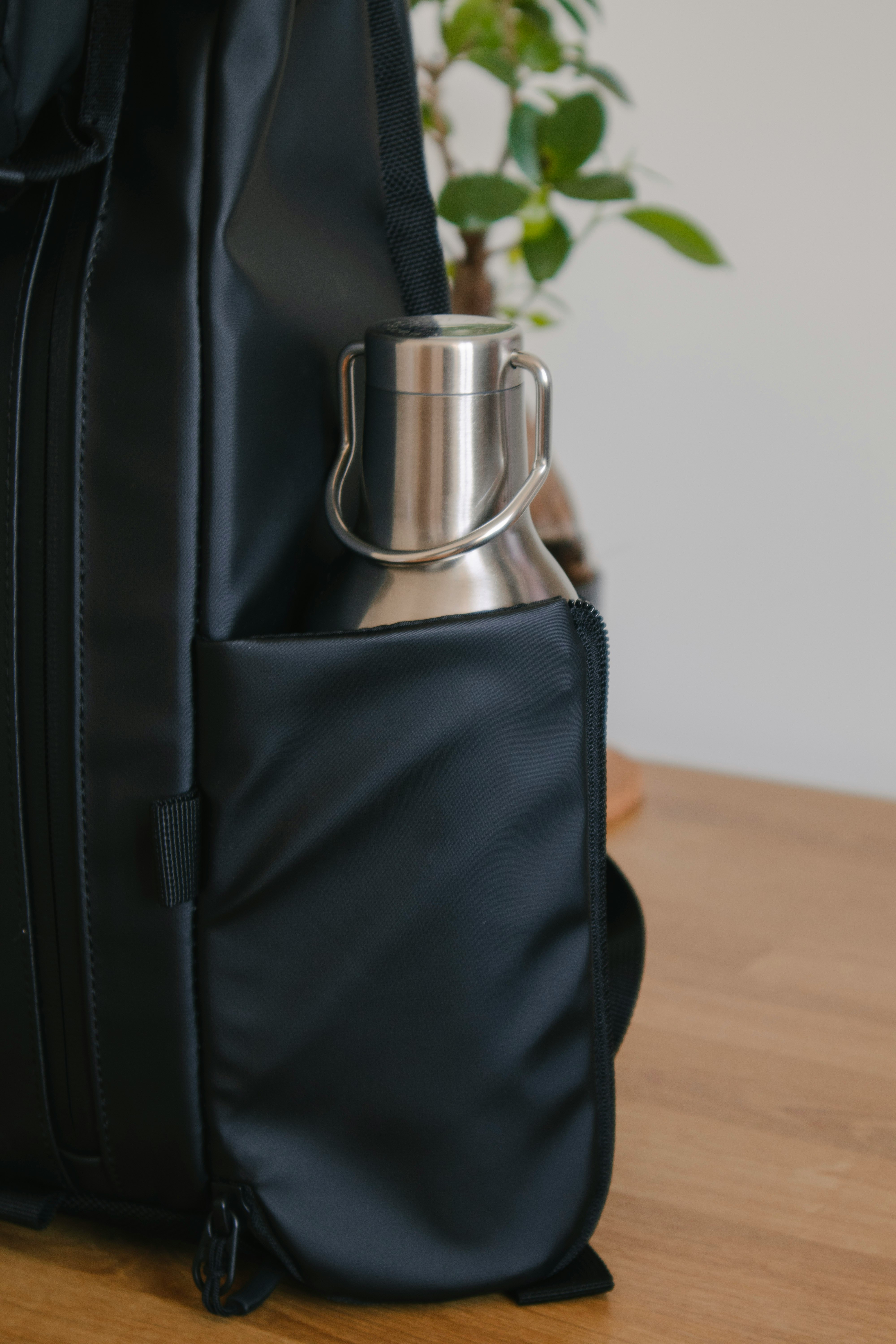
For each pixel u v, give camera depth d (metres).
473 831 0.39
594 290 0.97
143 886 0.40
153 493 0.38
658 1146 0.49
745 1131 0.50
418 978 0.39
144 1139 0.42
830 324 0.91
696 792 0.85
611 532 1.01
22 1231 0.46
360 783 0.38
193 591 0.38
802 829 0.79
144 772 0.39
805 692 0.98
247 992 0.40
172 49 0.37
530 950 0.40
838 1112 0.51
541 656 0.39
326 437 0.44
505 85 0.79
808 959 0.63
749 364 0.94
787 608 0.97
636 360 0.97
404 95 0.47
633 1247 0.44
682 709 1.02
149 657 0.39
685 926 0.67
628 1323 0.41
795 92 0.88
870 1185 0.47
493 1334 0.40
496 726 0.39
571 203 0.97
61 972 0.42
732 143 0.91
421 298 0.50
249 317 0.38
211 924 0.40
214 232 0.37
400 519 0.42
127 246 0.38
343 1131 0.40
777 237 0.91
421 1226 0.41
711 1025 0.58
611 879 0.51
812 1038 0.57
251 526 0.40
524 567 0.43
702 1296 0.42
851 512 0.93
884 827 0.79
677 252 0.79
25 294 0.39
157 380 0.37
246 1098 0.40
